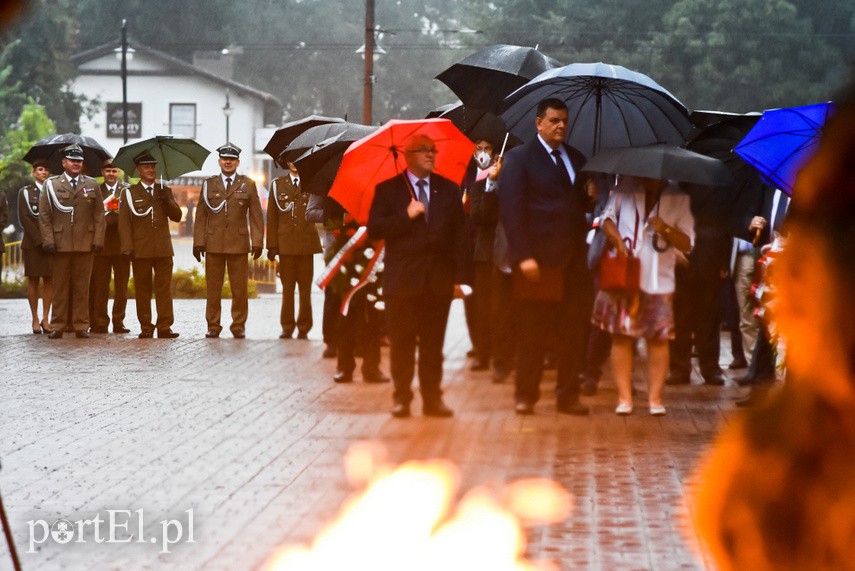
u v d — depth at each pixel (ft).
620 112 43.11
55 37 262.06
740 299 50.37
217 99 299.17
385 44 406.62
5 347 60.29
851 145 5.81
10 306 92.68
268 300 100.94
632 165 36.94
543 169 37.78
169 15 349.61
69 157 64.23
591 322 43.60
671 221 38.29
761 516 6.21
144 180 64.54
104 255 67.72
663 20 222.69
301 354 56.75
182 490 28.99
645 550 23.45
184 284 105.19
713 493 6.43
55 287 64.64
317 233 63.87
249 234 65.16
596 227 40.96
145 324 64.85
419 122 40.42
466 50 261.85
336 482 29.68
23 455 33.27
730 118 44.29
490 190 47.32
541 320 38.70
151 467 31.63
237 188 64.80
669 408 40.65
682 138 43.37
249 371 50.57
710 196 43.73
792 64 215.10
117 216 67.41
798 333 6.07
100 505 27.48
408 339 38.29
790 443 6.19
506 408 40.32
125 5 345.72
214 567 22.67
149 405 41.75
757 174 43.27
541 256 37.50
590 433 36.01
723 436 6.51
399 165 40.45
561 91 43.39
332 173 46.80
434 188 38.09
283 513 26.73
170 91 298.76
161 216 64.64
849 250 5.79
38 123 173.17
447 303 38.37
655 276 38.37
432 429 36.65
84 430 37.09
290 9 390.42
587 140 43.09
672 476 30.04
